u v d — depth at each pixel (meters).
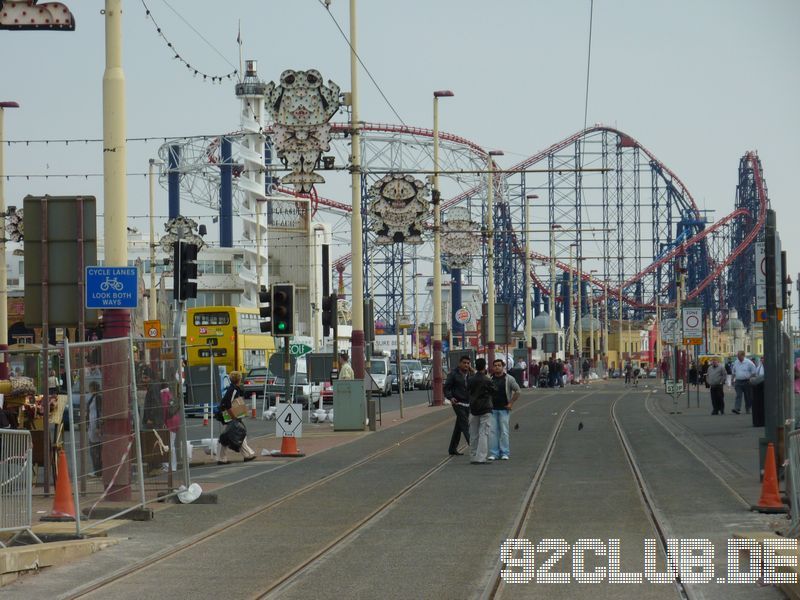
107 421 32.84
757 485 39.41
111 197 36.03
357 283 72.75
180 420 37.25
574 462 48.81
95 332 76.19
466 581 23.53
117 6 35.91
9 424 43.22
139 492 33.94
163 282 118.25
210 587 23.39
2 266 84.56
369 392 73.38
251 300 193.00
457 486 40.84
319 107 69.00
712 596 22.05
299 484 42.25
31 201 37.03
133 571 25.39
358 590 22.75
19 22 35.06
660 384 178.88
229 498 38.09
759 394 68.50
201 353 126.19
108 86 35.97
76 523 29.61
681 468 45.50
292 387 93.00
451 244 119.00
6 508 27.72
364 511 34.53
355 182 72.38
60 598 22.58
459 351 106.56
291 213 197.50
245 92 191.12
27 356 54.03
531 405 102.88
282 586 23.27
